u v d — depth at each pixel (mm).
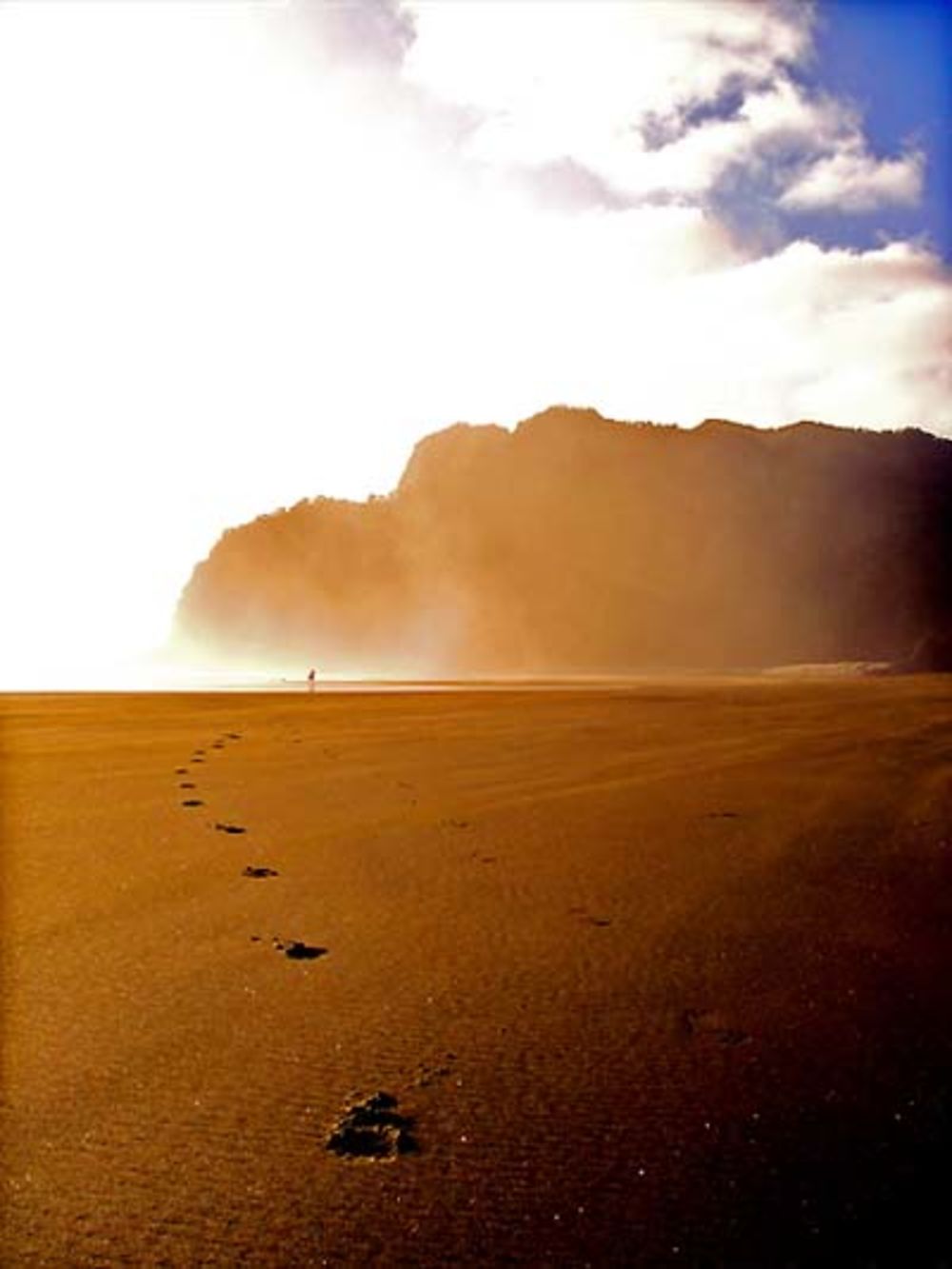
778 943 8289
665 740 26828
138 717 36062
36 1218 4344
